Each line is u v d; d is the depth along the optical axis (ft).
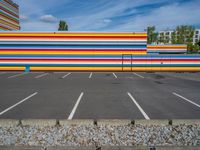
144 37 88.74
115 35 88.63
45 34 87.66
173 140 16.14
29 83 50.26
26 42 87.71
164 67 90.43
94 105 28.04
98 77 65.00
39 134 17.16
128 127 19.01
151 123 19.74
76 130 18.11
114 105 28.12
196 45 220.02
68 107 26.86
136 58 89.51
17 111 24.94
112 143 15.43
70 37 88.12
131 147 13.96
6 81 54.19
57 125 19.43
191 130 18.35
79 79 59.31
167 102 30.19
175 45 131.64
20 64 88.07
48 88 42.70
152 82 52.95
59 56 88.38
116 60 89.20
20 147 14.01
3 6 110.11
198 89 41.86
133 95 35.27
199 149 13.94
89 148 13.96
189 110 25.88
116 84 48.96
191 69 90.94
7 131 17.87
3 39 87.20
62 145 14.96
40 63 88.33
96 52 88.74
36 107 26.86
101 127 18.93
